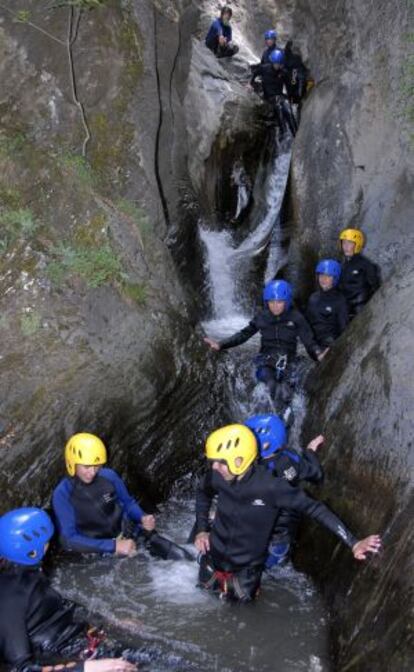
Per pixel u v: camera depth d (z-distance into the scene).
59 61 6.68
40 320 5.30
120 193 6.70
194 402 5.93
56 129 6.54
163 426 5.74
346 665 3.48
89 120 6.73
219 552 4.18
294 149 8.30
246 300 8.21
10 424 4.79
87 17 6.89
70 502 4.59
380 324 5.01
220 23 9.88
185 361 5.88
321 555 4.39
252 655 3.78
